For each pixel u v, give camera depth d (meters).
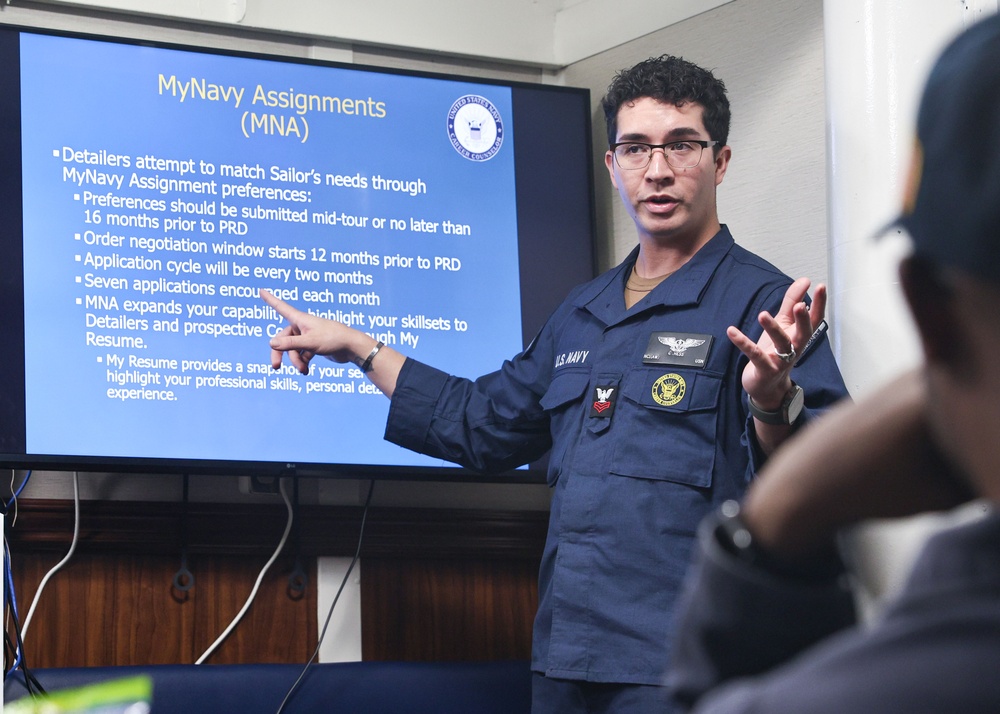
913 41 2.43
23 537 2.81
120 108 2.95
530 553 3.21
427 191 3.14
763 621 0.55
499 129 3.23
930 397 0.47
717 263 2.40
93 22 3.10
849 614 0.55
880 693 0.41
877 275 2.42
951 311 0.44
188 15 3.15
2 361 2.76
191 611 2.92
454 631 3.13
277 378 2.93
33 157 2.87
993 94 0.42
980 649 0.41
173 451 2.84
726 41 3.16
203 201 2.97
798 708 0.43
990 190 0.41
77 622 2.83
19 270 2.81
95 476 2.92
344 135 3.10
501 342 3.13
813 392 2.14
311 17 3.26
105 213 2.89
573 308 2.53
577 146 3.29
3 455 2.72
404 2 3.37
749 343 1.91
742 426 2.25
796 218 2.96
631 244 3.32
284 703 2.71
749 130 3.08
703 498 2.20
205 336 2.91
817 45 2.96
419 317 3.08
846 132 2.50
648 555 2.17
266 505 2.99
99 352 2.83
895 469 0.53
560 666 2.17
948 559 0.45
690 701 0.57
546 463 3.05
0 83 2.87
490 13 3.46
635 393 2.28
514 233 3.19
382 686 2.79
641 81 2.55
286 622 2.99
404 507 3.13
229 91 3.04
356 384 2.97
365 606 3.07
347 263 3.05
